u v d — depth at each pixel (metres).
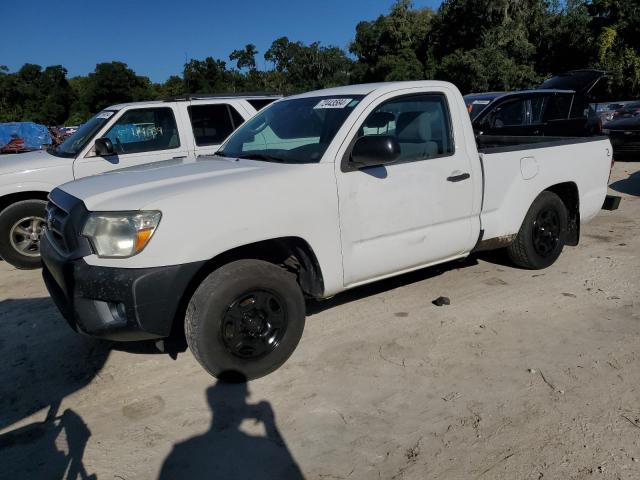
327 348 3.95
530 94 9.97
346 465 2.74
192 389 3.48
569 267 5.55
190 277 3.20
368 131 3.97
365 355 3.83
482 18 34.09
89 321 3.21
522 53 31.14
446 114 4.41
